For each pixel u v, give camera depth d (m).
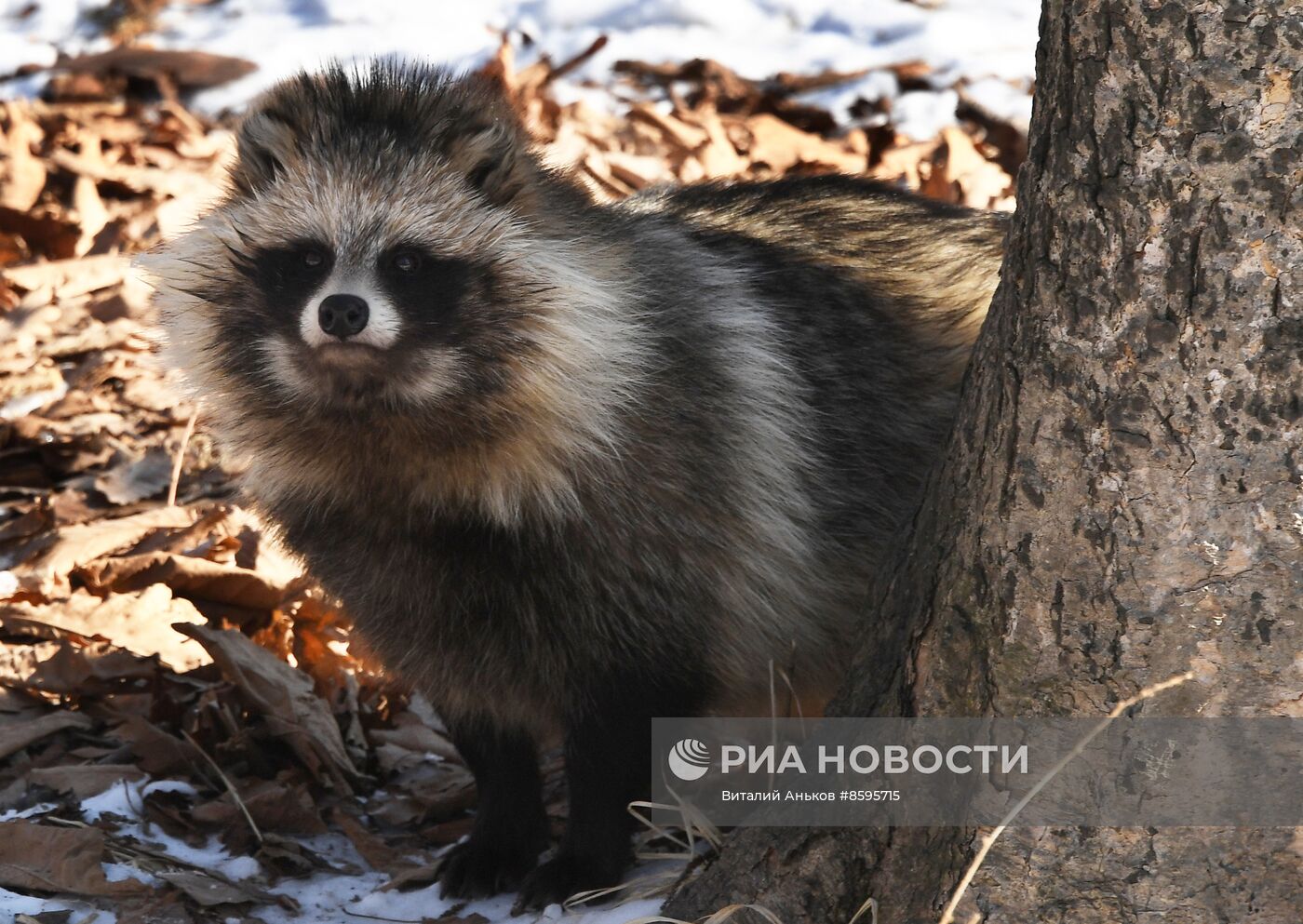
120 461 10.53
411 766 8.44
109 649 8.55
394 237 6.66
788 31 16.33
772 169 13.88
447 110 7.04
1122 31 4.59
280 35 16.39
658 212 7.80
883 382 7.72
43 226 12.97
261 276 6.80
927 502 5.66
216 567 8.98
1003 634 5.04
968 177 13.23
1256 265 4.52
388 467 6.79
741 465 6.99
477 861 7.27
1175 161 4.57
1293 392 4.54
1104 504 4.80
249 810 7.46
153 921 6.43
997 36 15.93
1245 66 4.44
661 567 6.82
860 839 5.48
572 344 6.68
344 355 6.47
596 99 15.01
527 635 6.91
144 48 15.51
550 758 8.84
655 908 6.40
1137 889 4.84
